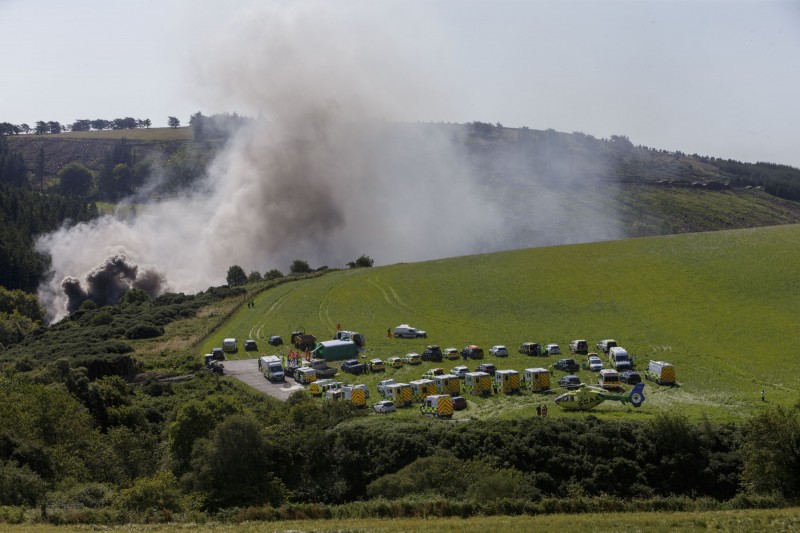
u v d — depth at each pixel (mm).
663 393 147250
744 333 189000
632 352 182625
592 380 162250
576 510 83812
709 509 84750
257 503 97750
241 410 130125
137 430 134125
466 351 193750
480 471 98250
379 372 184500
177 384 182875
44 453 107938
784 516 74938
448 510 82125
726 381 152875
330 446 114188
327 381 170500
